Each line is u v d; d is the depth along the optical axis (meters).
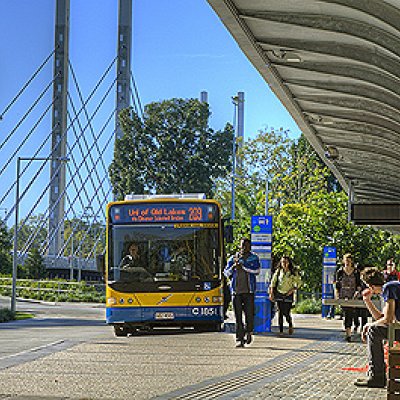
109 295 22.64
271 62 16.98
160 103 111.44
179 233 22.78
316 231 46.03
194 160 108.94
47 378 12.98
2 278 79.00
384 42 14.01
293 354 17.41
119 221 22.91
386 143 23.36
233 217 68.81
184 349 18.47
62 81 120.88
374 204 26.25
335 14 13.84
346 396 11.13
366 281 12.68
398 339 12.03
